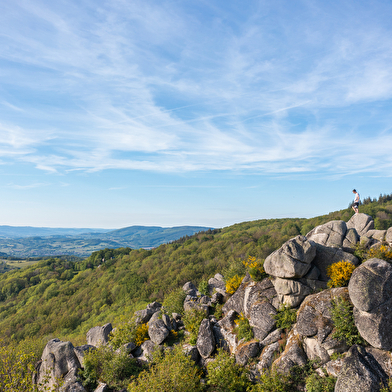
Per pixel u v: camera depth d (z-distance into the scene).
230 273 25.56
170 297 26.72
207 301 23.53
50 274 125.88
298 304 16.12
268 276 18.72
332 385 11.77
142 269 102.25
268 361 14.55
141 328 21.86
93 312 76.75
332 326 13.18
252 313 16.98
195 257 97.56
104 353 18.67
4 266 195.75
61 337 61.03
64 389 17.11
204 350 17.08
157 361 17.08
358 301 12.07
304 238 17.17
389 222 80.50
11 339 52.97
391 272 12.13
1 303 104.38
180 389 13.45
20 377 15.79
